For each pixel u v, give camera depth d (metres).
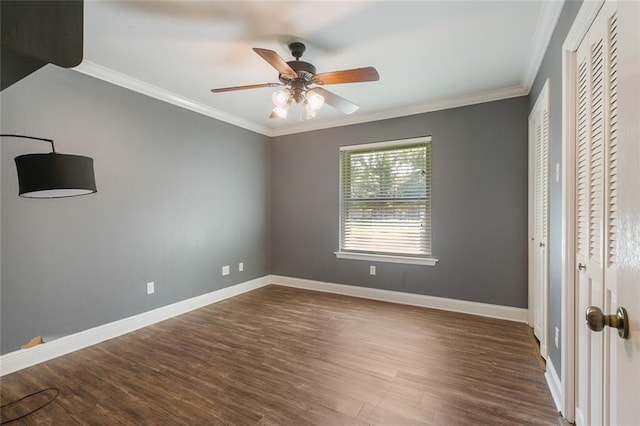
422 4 1.83
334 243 4.18
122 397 1.86
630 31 0.60
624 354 0.63
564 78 1.66
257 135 4.42
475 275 3.29
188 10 1.89
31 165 1.67
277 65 2.02
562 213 1.72
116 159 2.79
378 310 3.42
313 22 2.01
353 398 1.84
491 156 3.20
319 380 2.03
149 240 3.06
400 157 3.74
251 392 1.90
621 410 0.64
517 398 1.83
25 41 0.55
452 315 3.25
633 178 0.58
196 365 2.23
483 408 1.74
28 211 2.26
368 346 2.52
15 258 2.20
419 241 3.63
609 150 1.13
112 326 2.74
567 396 1.63
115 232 2.78
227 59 2.51
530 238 2.93
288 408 1.75
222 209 3.88
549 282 2.11
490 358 2.31
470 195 3.31
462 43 2.24
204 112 3.62
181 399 1.84
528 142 2.99
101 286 2.68
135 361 2.30
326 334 2.77
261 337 2.71
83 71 2.55
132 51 2.37
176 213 3.32
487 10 1.87
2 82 0.69
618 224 0.66
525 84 2.90
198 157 3.56
